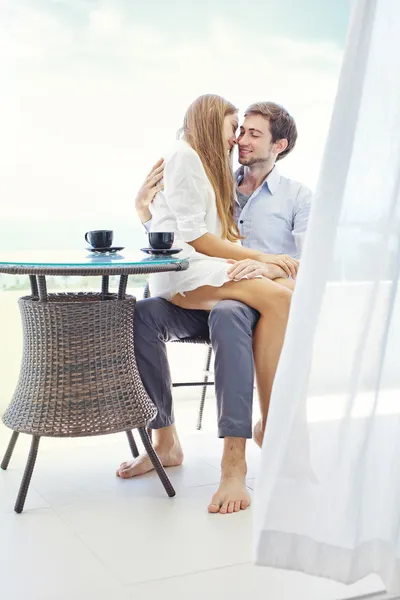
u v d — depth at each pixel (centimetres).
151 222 274
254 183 301
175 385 313
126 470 256
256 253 259
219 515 220
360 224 146
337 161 144
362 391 146
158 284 262
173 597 168
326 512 144
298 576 178
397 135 146
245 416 230
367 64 143
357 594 168
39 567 184
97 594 170
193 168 256
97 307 229
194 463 274
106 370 231
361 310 146
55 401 227
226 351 232
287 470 144
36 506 228
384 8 144
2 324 359
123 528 210
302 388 143
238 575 179
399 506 147
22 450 294
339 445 145
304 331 143
